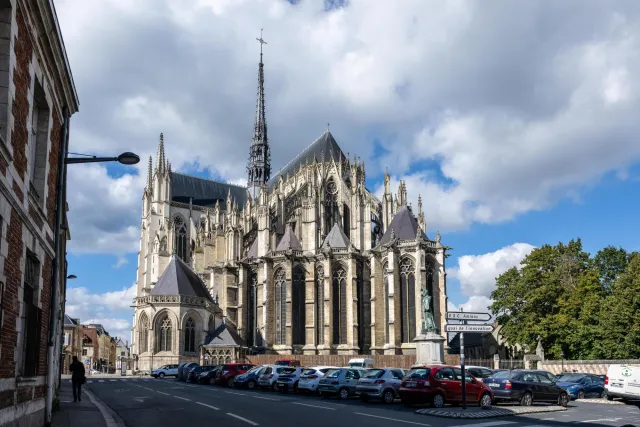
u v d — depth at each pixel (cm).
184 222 12556
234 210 10425
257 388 5547
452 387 3547
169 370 7981
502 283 8806
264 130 14175
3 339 1761
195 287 8894
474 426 2550
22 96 1914
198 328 8581
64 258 4434
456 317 3312
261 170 13925
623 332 6956
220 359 8406
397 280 8719
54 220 2650
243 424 2552
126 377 8375
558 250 8412
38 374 2361
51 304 2598
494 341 11250
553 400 3947
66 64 2500
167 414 3025
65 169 2792
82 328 18112
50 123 2428
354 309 8875
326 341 8788
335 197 10206
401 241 8838
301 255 9256
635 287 6950
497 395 3834
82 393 4816
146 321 8475
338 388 4369
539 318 8125
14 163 1844
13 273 1872
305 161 11681
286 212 10319
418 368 3641
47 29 2147
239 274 9712
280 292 9256
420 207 9325
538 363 7412
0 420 1739
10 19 1739
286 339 8925
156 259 11288
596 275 7838
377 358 7931
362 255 9306
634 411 3566
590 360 6844
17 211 1875
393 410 3347
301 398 4259
